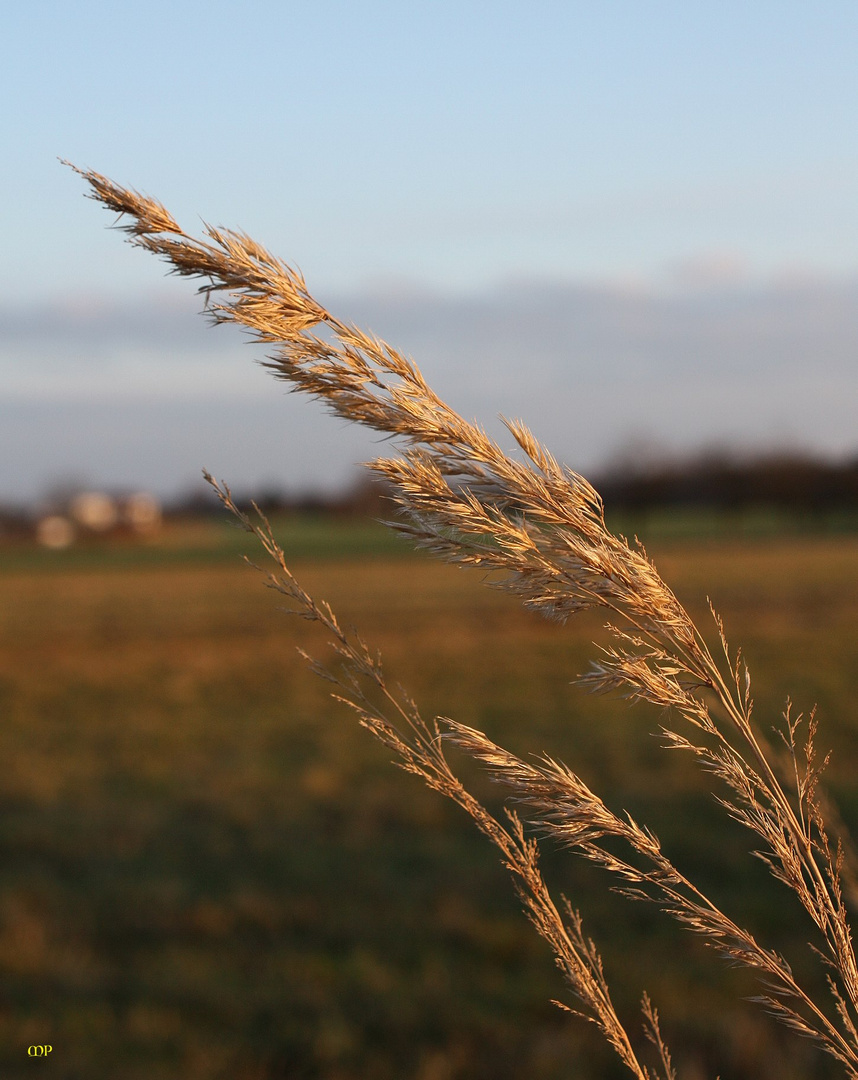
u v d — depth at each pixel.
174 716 18.03
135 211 0.87
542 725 16.23
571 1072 4.90
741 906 7.05
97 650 30.52
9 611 45.16
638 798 10.66
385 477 0.89
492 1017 5.57
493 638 32.31
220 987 6.03
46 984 6.08
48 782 12.31
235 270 0.88
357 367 0.90
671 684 0.95
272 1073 5.02
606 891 7.52
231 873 8.39
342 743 14.81
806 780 1.04
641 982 5.90
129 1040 5.28
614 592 0.92
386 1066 5.05
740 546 79.56
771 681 20.38
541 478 0.93
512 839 1.09
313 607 1.01
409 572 65.06
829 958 1.02
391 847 9.11
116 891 7.86
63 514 114.69
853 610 36.75
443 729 1.02
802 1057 4.80
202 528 122.25
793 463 107.94
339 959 6.46
